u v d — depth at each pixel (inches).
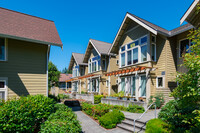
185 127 217.3
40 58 376.2
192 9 286.8
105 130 302.2
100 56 748.6
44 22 452.8
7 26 340.8
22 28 363.9
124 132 288.5
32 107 237.1
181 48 458.6
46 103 269.9
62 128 205.5
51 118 248.2
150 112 388.8
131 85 548.1
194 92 154.4
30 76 358.0
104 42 931.3
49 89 1048.2
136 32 537.0
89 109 430.6
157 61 478.9
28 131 223.9
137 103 438.6
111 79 738.8
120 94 553.0
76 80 1067.9
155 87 466.9
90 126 327.6
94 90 838.5
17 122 209.3
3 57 332.5
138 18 532.1
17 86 339.6
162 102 431.5
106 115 339.0
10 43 341.7
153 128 229.5
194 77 159.3
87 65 1004.6
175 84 458.6
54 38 382.6
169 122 229.1
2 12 394.0
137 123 308.8
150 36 477.1
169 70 445.7
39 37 356.8
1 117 193.9
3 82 326.0
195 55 172.6
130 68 504.7
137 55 526.3
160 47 473.7
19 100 248.1
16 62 343.9
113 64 774.5
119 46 628.4
